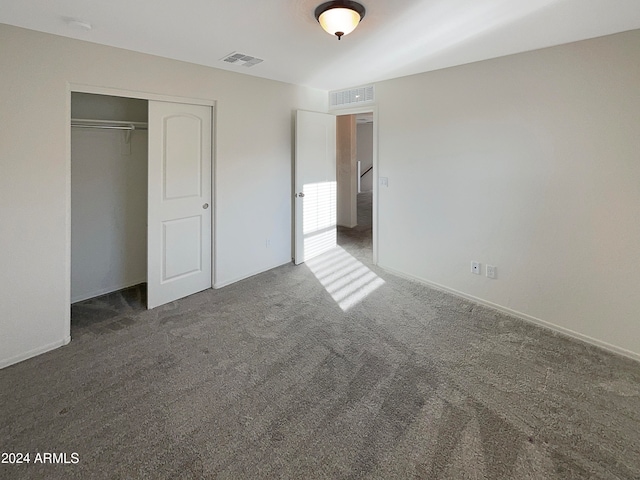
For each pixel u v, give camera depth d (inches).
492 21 86.7
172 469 60.2
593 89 95.5
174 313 123.0
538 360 93.2
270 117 160.4
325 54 114.6
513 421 71.1
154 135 121.3
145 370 89.2
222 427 69.9
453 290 139.6
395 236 162.9
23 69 89.2
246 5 79.9
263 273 165.8
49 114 94.3
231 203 148.3
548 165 106.6
